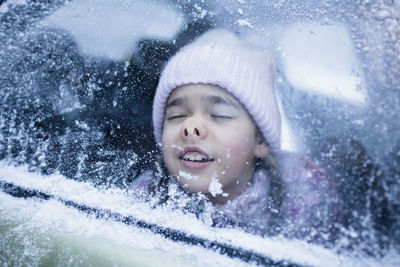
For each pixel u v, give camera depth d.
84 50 1.42
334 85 1.00
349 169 0.77
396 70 0.94
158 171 1.04
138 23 1.44
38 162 1.07
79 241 0.79
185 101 1.16
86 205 0.87
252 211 0.82
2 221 0.92
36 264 0.83
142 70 1.34
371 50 1.02
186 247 0.69
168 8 1.42
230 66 1.11
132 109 1.27
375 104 0.88
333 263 0.59
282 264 0.60
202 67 1.12
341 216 0.68
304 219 0.71
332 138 0.87
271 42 1.18
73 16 1.54
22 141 1.16
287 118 1.03
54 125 1.20
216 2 1.36
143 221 0.79
